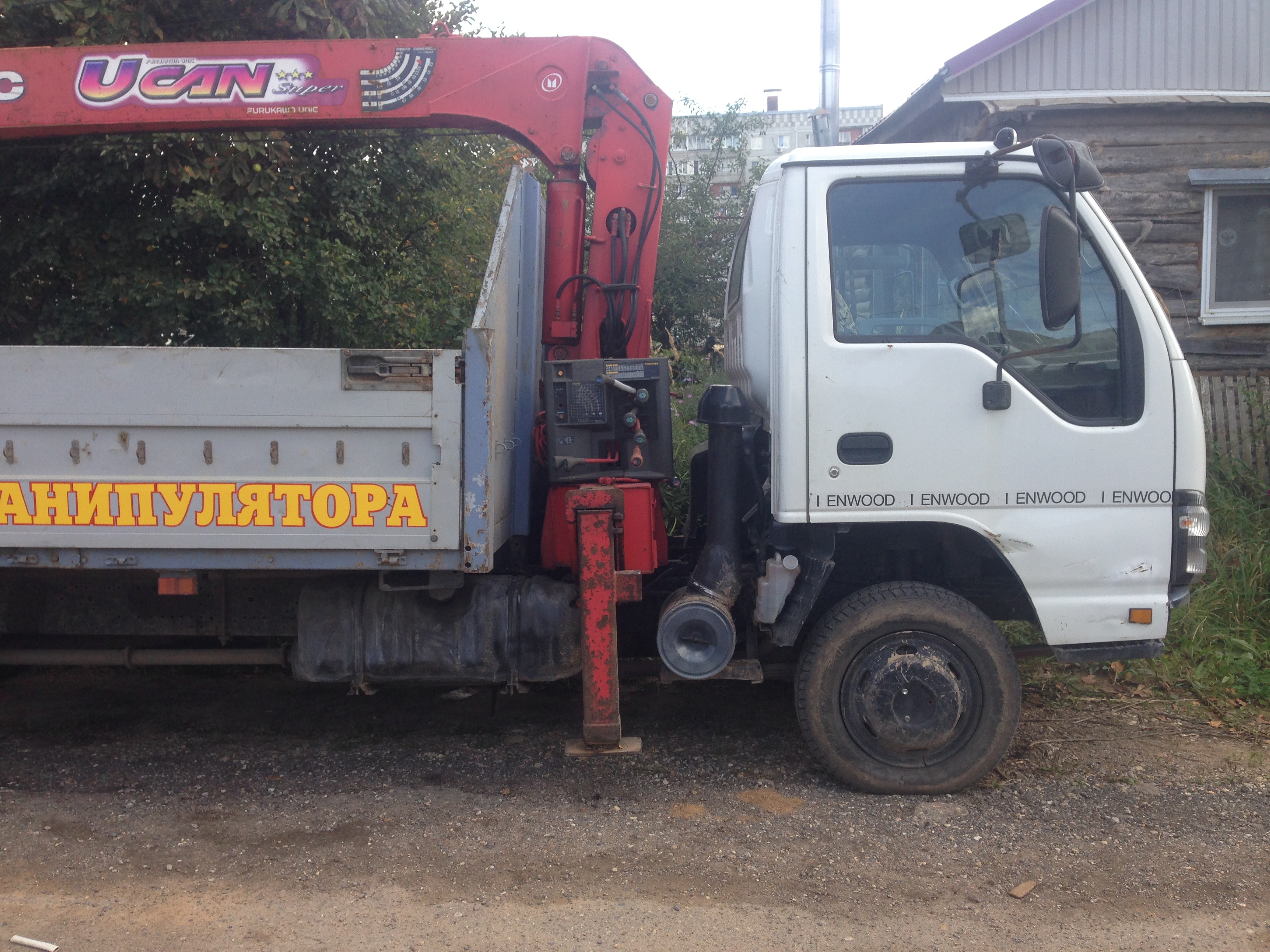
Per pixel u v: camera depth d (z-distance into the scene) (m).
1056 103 8.45
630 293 4.39
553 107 4.35
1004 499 3.65
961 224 3.71
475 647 3.94
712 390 3.99
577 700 5.11
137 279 6.77
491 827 3.59
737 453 3.96
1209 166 8.52
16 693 5.26
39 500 3.57
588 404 3.96
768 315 3.95
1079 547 3.64
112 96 4.34
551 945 2.81
